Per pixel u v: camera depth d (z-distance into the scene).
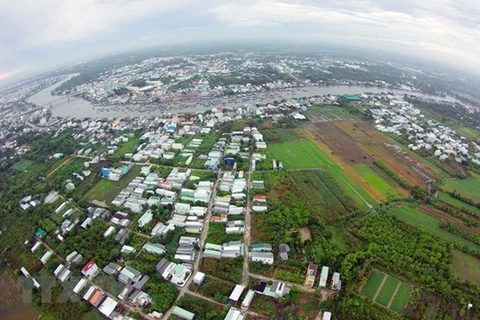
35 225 111.56
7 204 124.38
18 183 141.62
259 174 139.00
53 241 102.44
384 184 133.38
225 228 104.25
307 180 134.38
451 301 77.75
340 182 134.12
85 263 91.81
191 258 91.19
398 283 83.19
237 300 77.00
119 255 94.94
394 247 94.56
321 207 116.06
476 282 85.06
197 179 136.00
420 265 87.88
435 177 141.25
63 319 76.06
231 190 126.31
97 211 115.31
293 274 85.19
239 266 88.38
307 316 73.50
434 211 116.31
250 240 99.19
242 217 109.94
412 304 76.38
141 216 112.25
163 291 80.56
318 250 94.38
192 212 112.75
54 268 91.88
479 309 75.56
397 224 106.38
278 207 114.31
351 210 113.69
